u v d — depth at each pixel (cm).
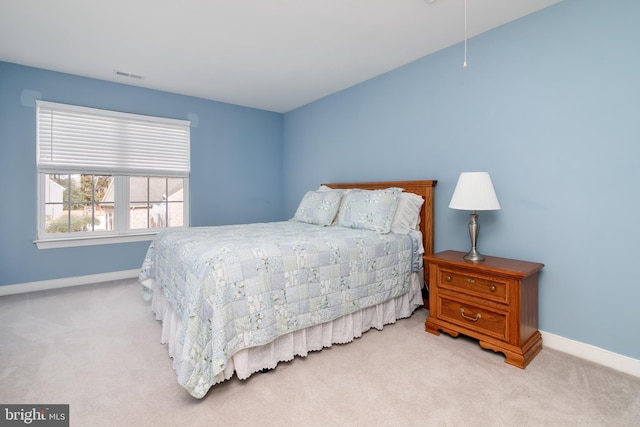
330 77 340
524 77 222
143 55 288
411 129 301
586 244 196
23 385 166
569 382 170
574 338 201
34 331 231
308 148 440
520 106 224
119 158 364
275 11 218
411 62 299
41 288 328
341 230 266
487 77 243
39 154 322
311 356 198
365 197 281
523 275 183
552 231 210
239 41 260
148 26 238
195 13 220
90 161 347
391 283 243
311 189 438
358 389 164
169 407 150
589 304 195
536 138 216
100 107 348
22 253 319
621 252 183
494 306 197
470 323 211
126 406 151
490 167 242
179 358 152
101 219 362
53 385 166
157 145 388
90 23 233
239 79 347
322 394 160
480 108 248
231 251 175
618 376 176
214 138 428
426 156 289
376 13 220
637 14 175
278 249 188
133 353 201
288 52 280
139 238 379
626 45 179
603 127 188
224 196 441
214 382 156
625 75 180
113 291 326
